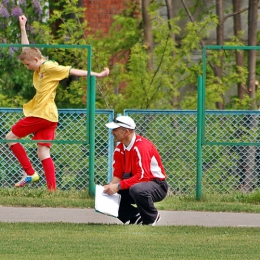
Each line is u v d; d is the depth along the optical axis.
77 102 50.47
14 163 43.78
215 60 51.09
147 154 32.47
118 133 32.59
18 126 40.38
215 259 26.38
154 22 51.81
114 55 53.22
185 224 33.78
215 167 43.25
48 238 29.53
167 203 39.00
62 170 43.59
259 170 43.22
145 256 26.62
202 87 40.12
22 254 26.67
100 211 32.16
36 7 57.34
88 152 43.28
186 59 55.78
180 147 43.34
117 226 32.41
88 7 58.84
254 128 42.66
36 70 40.50
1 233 30.42
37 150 42.53
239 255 27.08
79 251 27.28
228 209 37.75
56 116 40.81
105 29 59.00
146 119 43.25
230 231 31.88
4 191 40.69
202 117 40.34
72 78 54.75
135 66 48.59
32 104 40.88
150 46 51.62
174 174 43.44
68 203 37.91
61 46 39.75
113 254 26.89
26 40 42.25
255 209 37.78
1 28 56.56
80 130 42.94
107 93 49.88
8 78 53.97
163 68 49.94
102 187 32.69
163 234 30.77
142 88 48.66
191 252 27.42
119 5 58.75
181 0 55.50
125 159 32.94
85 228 31.88
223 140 42.91
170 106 49.16
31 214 35.53
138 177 32.38
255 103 49.41
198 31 51.47
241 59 52.59
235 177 43.25
